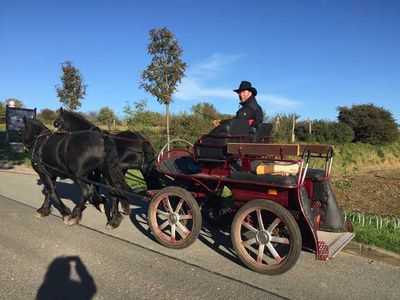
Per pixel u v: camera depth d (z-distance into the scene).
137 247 6.77
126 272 5.71
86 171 7.50
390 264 6.27
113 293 5.06
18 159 18.88
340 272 5.89
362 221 7.73
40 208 8.68
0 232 7.46
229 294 5.11
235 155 6.12
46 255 6.30
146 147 8.48
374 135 28.27
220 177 6.26
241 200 6.11
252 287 5.33
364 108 28.97
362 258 6.46
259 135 6.95
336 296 5.14
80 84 22.48
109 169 7.50
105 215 8.78
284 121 25.27
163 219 7.12
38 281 5.36
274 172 5.80
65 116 8.27
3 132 30.02
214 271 5.82
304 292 5.23
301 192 5.56
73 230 7.66
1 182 13.02
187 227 7.36
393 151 24.70
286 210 5.54
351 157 21.84
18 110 20.22
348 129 26.12
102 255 6.36
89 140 7.42
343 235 6.28
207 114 21.97
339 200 10.89
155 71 13.98
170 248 6.70
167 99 14.02
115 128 22.00
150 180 8.37
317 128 26.00
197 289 5.23
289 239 5.52
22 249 6.55
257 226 6.05
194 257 6.36
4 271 5.65
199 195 6.82
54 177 8.47
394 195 11.70
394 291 5.32
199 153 6.48
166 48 13.90
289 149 5.57
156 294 5.06
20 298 4.86
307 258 6.39
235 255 6.46
